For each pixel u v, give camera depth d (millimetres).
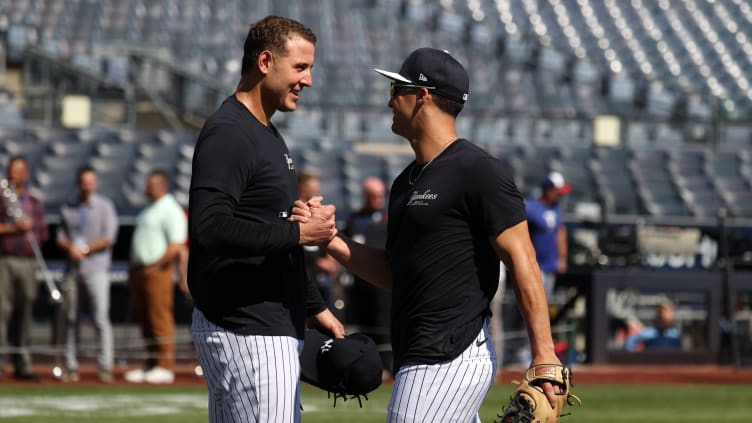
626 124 80688
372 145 76125
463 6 110812
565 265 50250
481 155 13047
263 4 101500
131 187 64188
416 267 13102
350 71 90312
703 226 52438
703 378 44969
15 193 37375
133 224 52719
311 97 87812
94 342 46094
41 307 47438
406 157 72250
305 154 71438
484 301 13188
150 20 96812
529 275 12742
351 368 14656
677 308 50375
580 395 37406
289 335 13852
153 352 39375
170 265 38969
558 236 43062
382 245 36750
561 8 111375
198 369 41156
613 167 75312
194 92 76000
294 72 13977
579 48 106625
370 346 14930
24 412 30203
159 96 75562
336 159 71438
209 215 13109
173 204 39000
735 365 48750
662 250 52094
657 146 80688
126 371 43125
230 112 13805
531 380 12648
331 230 13719
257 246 13172
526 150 76562
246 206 13688
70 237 38656
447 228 12992
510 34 104125
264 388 13562
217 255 13266
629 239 52125
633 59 105250
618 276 48594
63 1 98062
